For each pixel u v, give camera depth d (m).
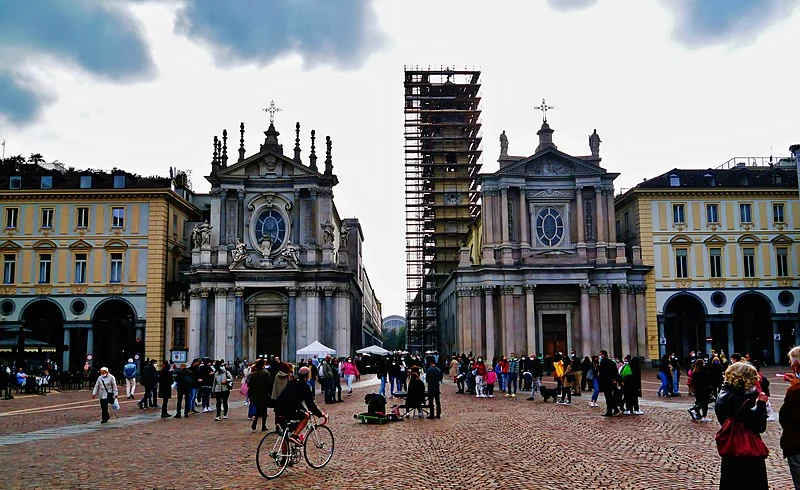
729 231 70.06
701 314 70.69
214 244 67.25
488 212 69.12
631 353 67.69
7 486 15.81
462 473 16.72
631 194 71.19
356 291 84.31
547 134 72.44
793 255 70.00
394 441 22.62
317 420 29.33
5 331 56.19
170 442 23.12
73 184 69.62
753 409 10.04
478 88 99.69
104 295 67.31
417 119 99.94
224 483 15.98
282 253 66.31
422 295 102.44
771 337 69.88
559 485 15.20
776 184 71.19
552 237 69.50
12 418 31.41
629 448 20.20
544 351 68.00
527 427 25.91
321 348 54.31
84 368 59.72
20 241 67.88
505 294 67.38
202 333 65.62
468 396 43.41
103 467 18.25
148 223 68.25
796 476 9.78
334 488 15.23
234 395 47.09
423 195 99.25
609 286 67.81
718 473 16.31
